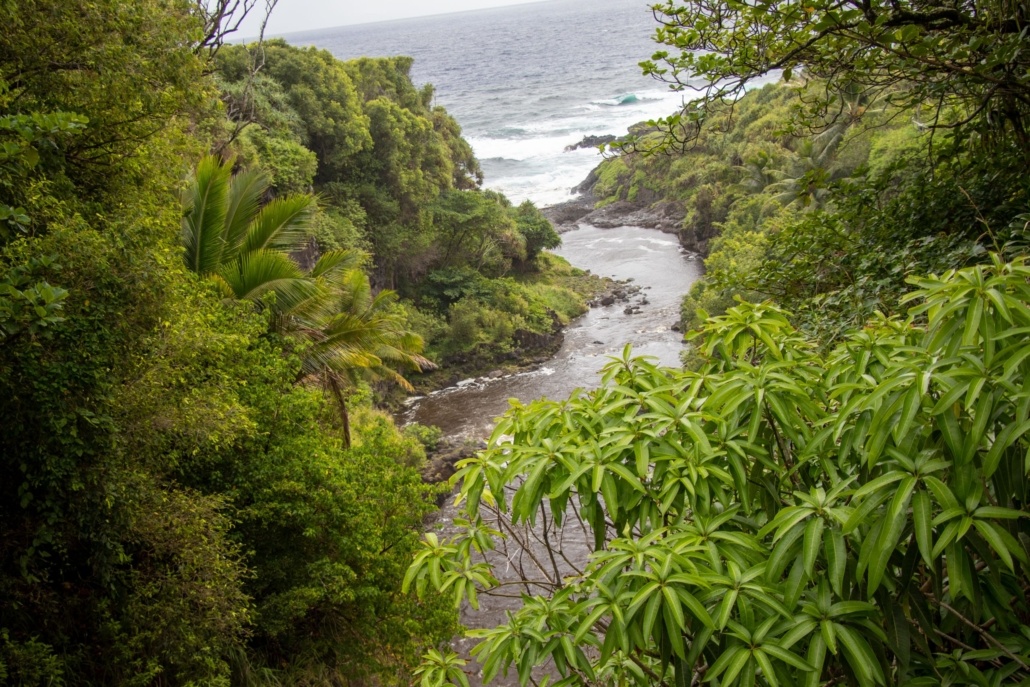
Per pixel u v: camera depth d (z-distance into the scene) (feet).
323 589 28.12
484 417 83.51
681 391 9.07
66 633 19.84
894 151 79.77
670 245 151.23
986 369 6.39
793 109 21.04
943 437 6.45
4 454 17.69
